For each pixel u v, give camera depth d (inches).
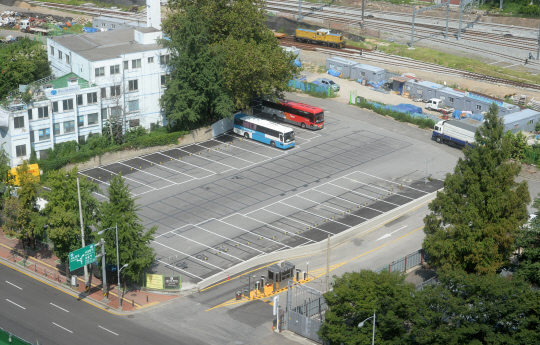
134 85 4360.2
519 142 4291.3
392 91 5565.9
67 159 3998.5
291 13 7829.7
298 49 6210.6
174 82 4335.6
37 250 3287.4
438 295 2377.0
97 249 2888.8
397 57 6299.2
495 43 6766.7
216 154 4330.7
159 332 2635.3
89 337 2600.9
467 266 2847.0
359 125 4845.0
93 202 2997.0
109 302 2844.5
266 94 4559.5
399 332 2384.4
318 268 3125.0
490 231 2758.4
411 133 4724.4
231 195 3791.8
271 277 2945.4
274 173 4072.3
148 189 3846.0
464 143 4416.8
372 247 3312.0
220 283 2997.0
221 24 4667.8
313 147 4456.2
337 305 2427.4
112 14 7829.7
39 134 4001.0
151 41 4542.3
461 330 2326.5
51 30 6855.3
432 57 6294.3
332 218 3550.7
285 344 2578.7
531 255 2758.4
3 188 3351.4
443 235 2827.3
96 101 4200.3
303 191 3848.4
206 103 4416.8
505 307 2326.5
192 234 3376.0
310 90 5423.2
